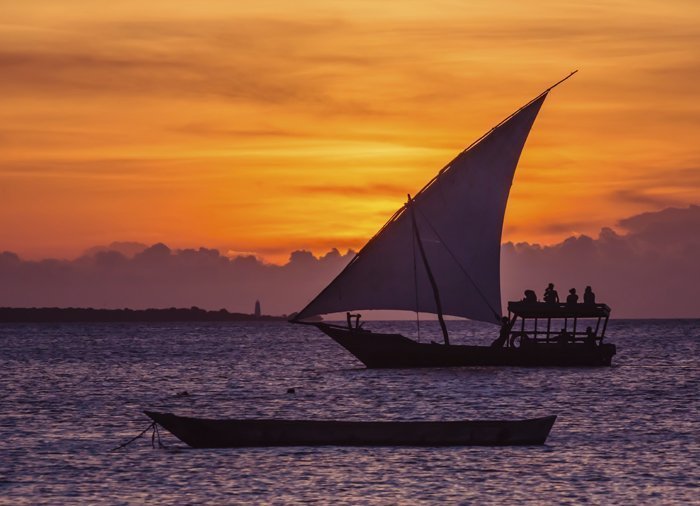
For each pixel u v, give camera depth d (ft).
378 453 434.30
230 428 450.71
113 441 484.33
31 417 595.06
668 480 388.57
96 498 363.35
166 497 364.58
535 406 644.27
